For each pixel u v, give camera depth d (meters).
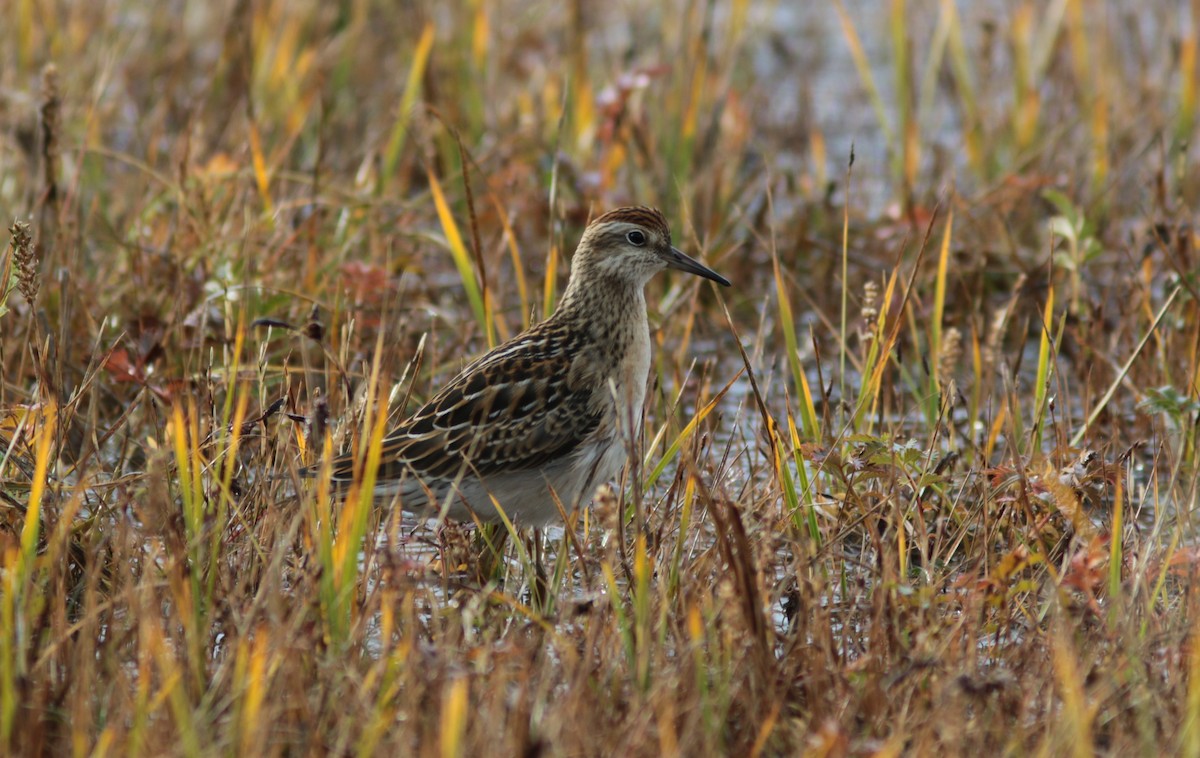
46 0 24.05
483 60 23.20
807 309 19.14
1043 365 13.95
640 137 20.89
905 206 20.31
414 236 18.03
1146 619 10.76
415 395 15.60
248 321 15.79
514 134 21.20
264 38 23.80
